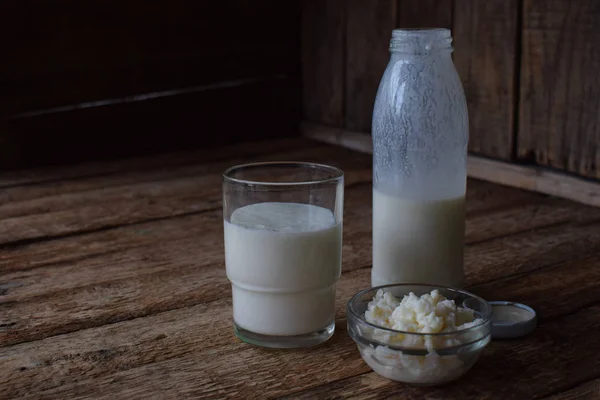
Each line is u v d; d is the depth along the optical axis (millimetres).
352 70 1651
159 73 1661
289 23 1782
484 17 1358
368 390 759
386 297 786
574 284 951
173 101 1681
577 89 1254
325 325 818
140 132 1654
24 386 770
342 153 1603
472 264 1009
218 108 1732
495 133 1379
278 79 1793
